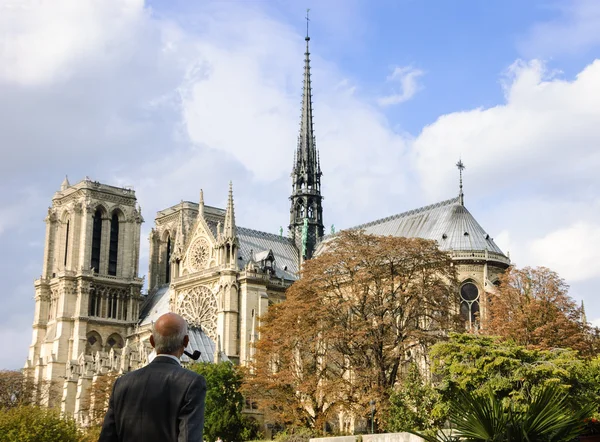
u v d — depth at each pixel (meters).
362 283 106.38
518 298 108.44
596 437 31.45
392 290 105.69
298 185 184.25
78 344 194.00
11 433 70.44
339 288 111.31
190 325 148.75
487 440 27.80
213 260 165.38
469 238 138.12
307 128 187.50
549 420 27.53
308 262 114.81
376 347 101.25
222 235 164.38
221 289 159.62
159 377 14.97
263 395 113.19
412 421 85.12
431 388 84.94
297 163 185.62
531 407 28.12
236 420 117.38
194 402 14.76
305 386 102.75
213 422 115.44
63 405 170.00
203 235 170.12
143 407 14.78
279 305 121.12
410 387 90.12
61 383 190.00
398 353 100.75
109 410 15.29
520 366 71.81
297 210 183.88
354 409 97.69
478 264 133.88
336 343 105.75
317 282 113.19
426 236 143.88
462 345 77.56
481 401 28.72
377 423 99.38
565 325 100.44
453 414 29.94
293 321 109.88
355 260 109.50
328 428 128.75
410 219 153.25
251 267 160.25
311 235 181.50
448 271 111.88
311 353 107.50
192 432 14.34
